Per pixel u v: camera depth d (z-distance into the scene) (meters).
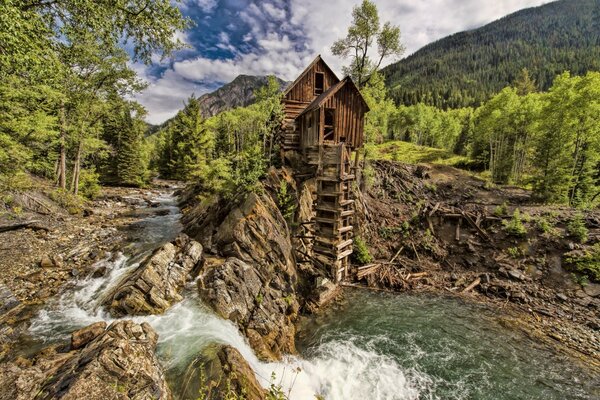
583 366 11.27
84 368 6.02
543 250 18.94
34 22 8.16
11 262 14.38
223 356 8.33
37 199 21.95
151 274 12.00
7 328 9.84
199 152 50.06
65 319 10.66
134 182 47.66
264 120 25.03
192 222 21.20
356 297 16.53
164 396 6.63
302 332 12.96
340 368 10.56
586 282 16.33
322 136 18.05
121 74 26.58
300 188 20.31
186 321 10.55
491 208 26.38
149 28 10.09
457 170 43.00
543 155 32.22
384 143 72.75
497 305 15.99
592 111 26.95
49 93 16.48
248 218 15.52
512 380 10.42
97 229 21.47
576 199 27.06
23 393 5.66
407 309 15.37
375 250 21.62
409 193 30.56
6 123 16.42
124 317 10.60
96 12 8.85
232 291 12.20
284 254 15.41
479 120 48.72
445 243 22.02
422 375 10.46
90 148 31.19
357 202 22.56
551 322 14.34
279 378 9.51
